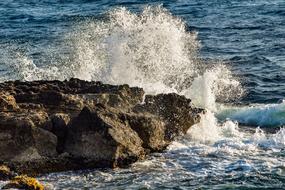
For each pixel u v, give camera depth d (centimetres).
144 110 5509
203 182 4469
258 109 6194
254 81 8169
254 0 17462
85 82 5972
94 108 5103
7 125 4794
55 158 4803
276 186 4381
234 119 6184
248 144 5253
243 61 9531
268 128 5853
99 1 19012
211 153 5075
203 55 9975
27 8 18175
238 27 13012
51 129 4912
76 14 15812
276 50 10394
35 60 9525
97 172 4734
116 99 5503
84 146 4838
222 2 17500
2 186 4384
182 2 17925
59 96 5334
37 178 4638
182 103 5650
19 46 11250
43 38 12081
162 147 5209
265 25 13112
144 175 4634
